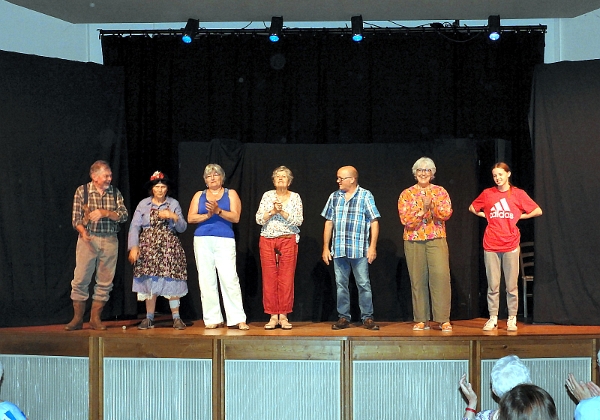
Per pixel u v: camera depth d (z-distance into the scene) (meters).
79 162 5.89
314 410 5.08
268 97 6.75
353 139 6.71
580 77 5.58
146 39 6.78
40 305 5.70
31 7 6.33
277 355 5.09
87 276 5.38
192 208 5.47
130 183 6.75
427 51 6.65
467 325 5.57
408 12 6.41
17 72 5.62
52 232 5.77
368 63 6.69
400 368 5.07
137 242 5.44
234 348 5.11
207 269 5.45
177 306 5.47
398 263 6.00
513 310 5.25
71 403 5.20
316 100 6.72
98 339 5.19
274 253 5.43
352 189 5.44
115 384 5.18
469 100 6.65
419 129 6.67
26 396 5.27
